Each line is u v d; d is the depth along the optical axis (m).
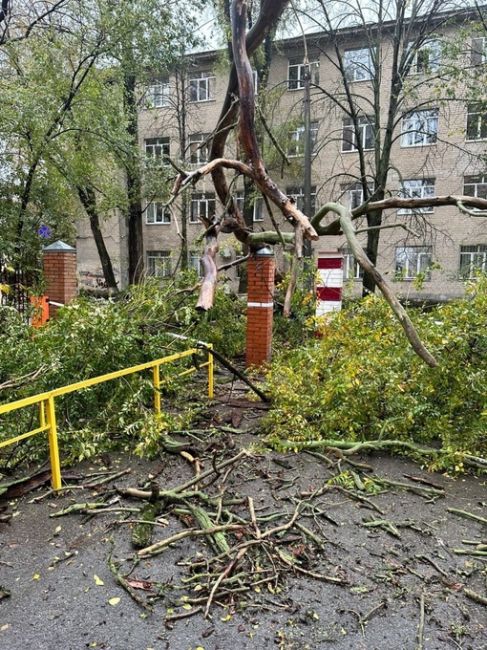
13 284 7.51
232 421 4.35
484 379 3.55
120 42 9.90
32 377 3.54
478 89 10.22
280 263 10.63
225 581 2.10
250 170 2.72
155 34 10.29
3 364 4.05
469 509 2.84
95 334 3.95
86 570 2.22
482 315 3.73
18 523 2.65
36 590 2.07
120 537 2.51
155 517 2.70
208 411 4.66
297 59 16.44
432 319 4.13
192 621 1.89
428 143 15.45
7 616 1.91
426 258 16.14
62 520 2.68
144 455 3.52
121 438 3.82
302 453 3.64
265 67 13.45
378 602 2.01
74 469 3.36
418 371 3.73
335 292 6.87
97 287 16.42
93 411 3.92
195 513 2.65
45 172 9.56
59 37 9.59
